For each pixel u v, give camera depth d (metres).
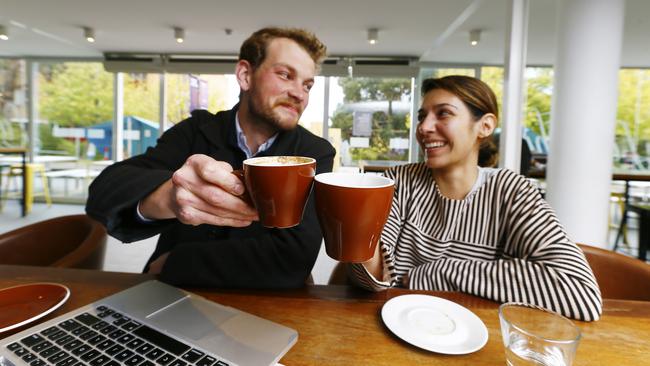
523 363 0.50
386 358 0.53
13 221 4.39
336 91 5.00
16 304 0.65
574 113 2.10
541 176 3.05
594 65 2.05
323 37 3.98
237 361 0.49
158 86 5.11
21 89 5.22
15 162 5.28
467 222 1.04
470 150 1.02
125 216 0.68
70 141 5.29
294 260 0.80
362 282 0.74
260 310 0.66
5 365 0.47
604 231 2.17
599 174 2.10
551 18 3.24
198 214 0.50
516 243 0.96
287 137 1.18
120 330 0.55
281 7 3.14
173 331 0.55
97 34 4.03
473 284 0.76
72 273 0.81
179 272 0.77
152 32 3.91
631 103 4.95
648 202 3.96
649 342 0.58
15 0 3.09
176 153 1.19
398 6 3.07
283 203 0.40
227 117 1.25
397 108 5.00
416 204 1.12
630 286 0.98
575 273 0.73
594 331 0.62
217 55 4.84
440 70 5.00
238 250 0.79
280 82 1.10
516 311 0.61
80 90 5.19
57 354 0.49
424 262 1.08
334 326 0.61
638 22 3.27
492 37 3.85
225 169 0.47
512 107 2.10
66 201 5.43
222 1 3.03
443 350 0.54
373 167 3.62
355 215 0.38
